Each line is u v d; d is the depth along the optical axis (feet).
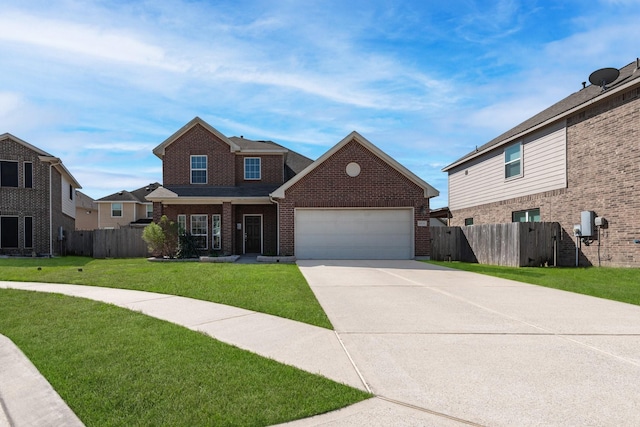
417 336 16.94
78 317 20.27
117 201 111.75
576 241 45.11
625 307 22.74
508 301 24.45
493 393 11.34
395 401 10.87
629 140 39.09
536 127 50.90
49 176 70.03
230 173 64.64
